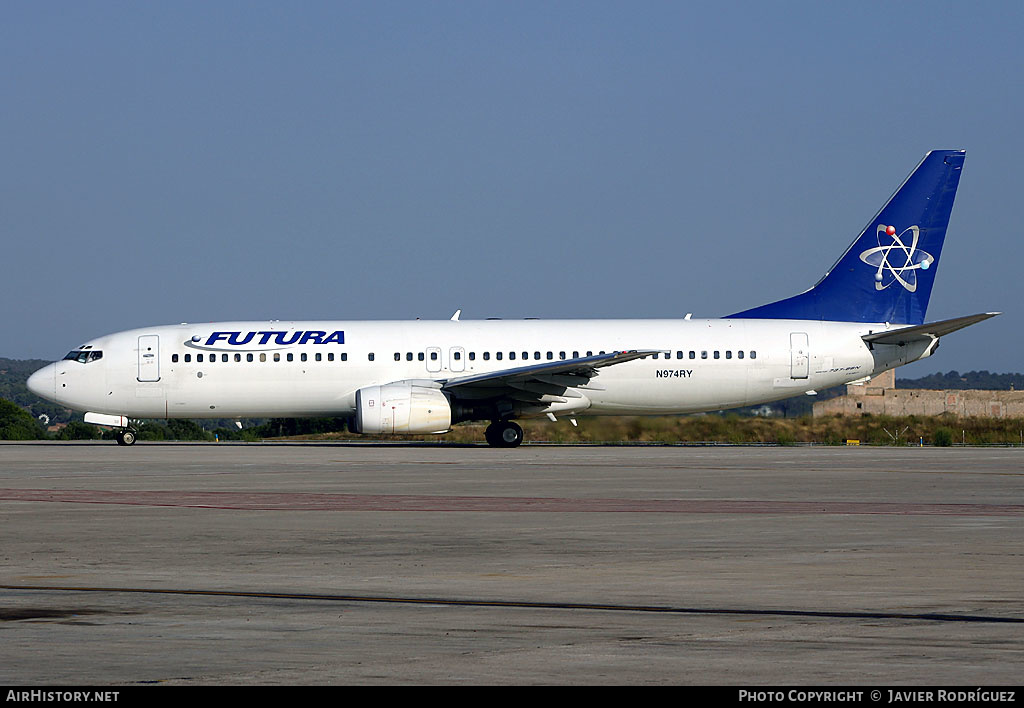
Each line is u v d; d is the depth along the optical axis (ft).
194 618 119.34
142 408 514.68
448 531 195.93
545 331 517.14
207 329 518.37
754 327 517.96
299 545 178.19
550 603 128.06
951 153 521.24
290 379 511.40
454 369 511.40
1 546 177.37
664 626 114.42
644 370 510.58
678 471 346.54
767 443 621.72
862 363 518.37
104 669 96.43
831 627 113.70
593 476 325.62
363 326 519.19
